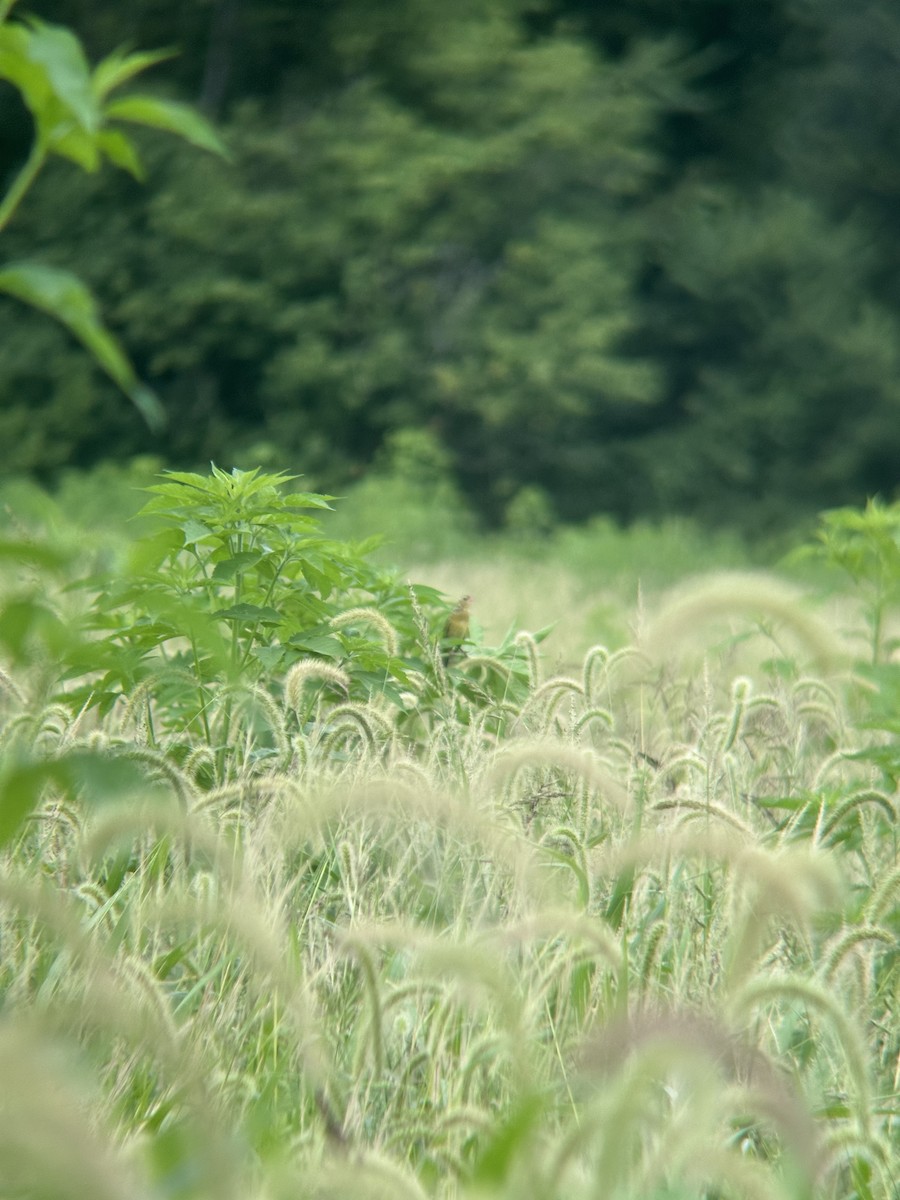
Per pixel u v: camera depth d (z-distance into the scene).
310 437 91.00
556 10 114.56
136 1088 8.27
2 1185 5.00
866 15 114.56
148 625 12.20
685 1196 6.61
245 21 92.12
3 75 6.34
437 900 10.57
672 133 119.31
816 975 8.71
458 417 97.38
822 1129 8.02
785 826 11.82
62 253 86.19
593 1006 9.28
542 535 94.69
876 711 14.98
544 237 96.69
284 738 11.25
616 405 107.06
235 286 86.06
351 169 90.06
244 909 7.21
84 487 68.44
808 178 118.19
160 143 87.69
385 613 14.89
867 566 19.61
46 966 9.27
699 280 107.44
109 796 5.63
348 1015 9.46
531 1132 6.61
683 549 73.44
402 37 94.94
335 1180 6.16
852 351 106.94
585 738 11.92
